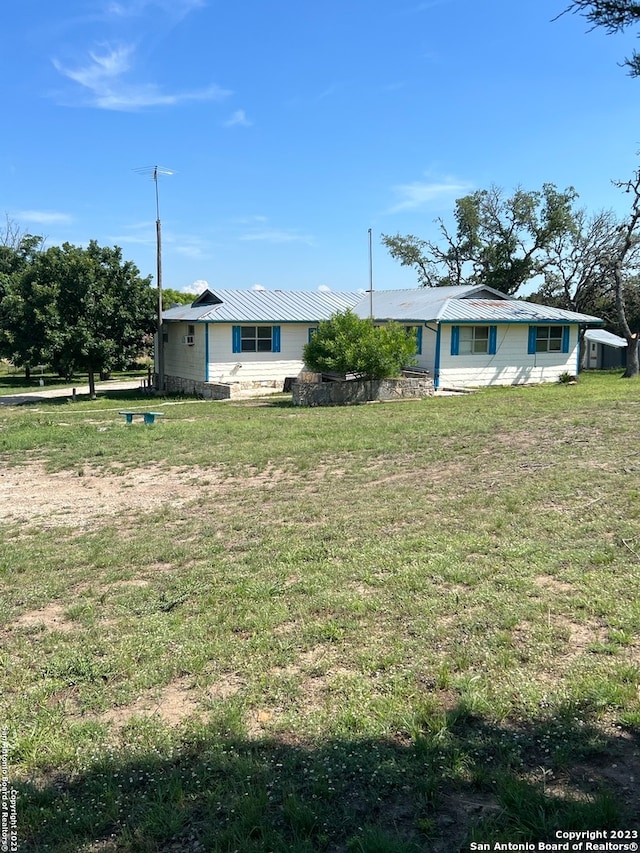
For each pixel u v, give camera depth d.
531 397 19.70
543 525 6.68
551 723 3.40
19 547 7.16
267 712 3.70
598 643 4.22
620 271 28.58
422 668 4.04
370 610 4.93
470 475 9.30
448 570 5.57
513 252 40.31
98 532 7.62
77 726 3.65
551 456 10.23
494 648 4.22
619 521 6.63
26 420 18.12
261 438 13.40
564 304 39.34
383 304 28.34
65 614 5.29
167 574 6.04
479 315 24.38
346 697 3.77
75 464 11.66
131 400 24.42
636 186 27.61
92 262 25.61
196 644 4.54
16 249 40.91
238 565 6.12
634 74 5.29
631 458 9.67
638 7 4.74
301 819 2.81
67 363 25.58
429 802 2.91
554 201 37.94
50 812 2.99
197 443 13.10
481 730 3.40
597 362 37.94
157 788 3.10
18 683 4.20
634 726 3.35
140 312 26.70
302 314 25.95
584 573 5.36
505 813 2.80
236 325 24.70
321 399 20.00
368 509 7.79
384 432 13.55
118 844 2.81
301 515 7.72
